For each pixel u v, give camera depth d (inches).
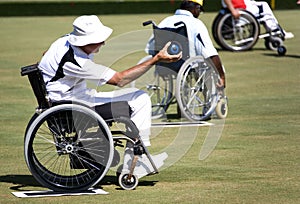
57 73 501.0
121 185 515.8
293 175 546.3
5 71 1136.2
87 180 511.2
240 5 1304.1
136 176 518.0
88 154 507.8
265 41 1344.7
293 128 718.5
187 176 550.0
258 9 1322.6
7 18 2066.9
